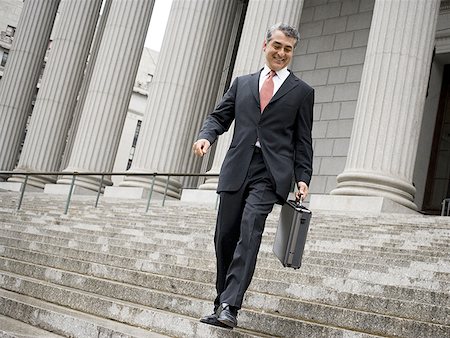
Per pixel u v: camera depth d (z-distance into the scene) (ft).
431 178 64.69
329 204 42.29
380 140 42.32
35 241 28.76
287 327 12.54
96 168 67.62
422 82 43.62
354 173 42.22
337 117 71.87
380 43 44.39
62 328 13.14
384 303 13.91
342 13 76.02
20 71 86.79
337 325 13.21
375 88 43.50
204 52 61.93
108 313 14.84
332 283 16.63
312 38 77.61
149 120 60.54
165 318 13.37
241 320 13.28
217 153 53.16
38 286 17.17
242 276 11.53
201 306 14.69
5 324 13.01
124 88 69.77
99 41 95.50
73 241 28.40
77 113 92.27
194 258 21.57
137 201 52.44
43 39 88.63
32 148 76.33
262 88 12.66
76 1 80.02
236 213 12.22
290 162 12.32
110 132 68.69
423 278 17.42
